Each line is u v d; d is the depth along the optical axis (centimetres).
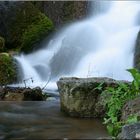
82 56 1211
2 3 1399
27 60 1231
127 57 1161
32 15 1434
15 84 1028
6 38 1379
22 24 1411
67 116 582
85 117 579
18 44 1388
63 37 1413
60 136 445
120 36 1295
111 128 465
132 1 1486
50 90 923
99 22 1468
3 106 668
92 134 455
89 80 607
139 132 411
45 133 464
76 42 1326
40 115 586
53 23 1538
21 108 647
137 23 1398
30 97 765
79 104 582
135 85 555
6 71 1020
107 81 596
